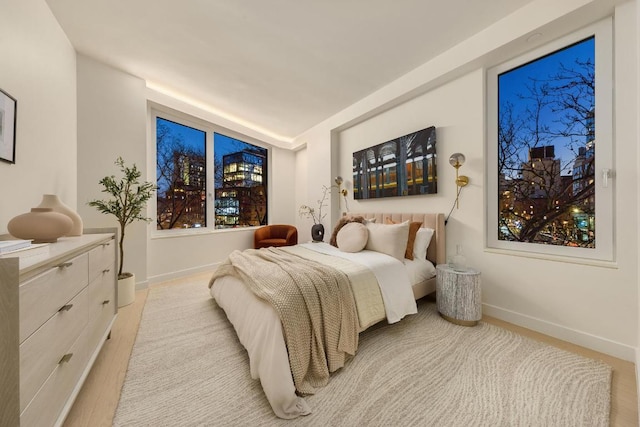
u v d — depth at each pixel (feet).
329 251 8.29
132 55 8.19
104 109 8.70
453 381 4.56
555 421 3.67
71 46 7.60
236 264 6.84
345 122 12.15
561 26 5.82
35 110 5.63
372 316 5.78
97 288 4.84
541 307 6.39
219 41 7.43
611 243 5.51
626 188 5.21
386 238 7.82
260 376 4.17
